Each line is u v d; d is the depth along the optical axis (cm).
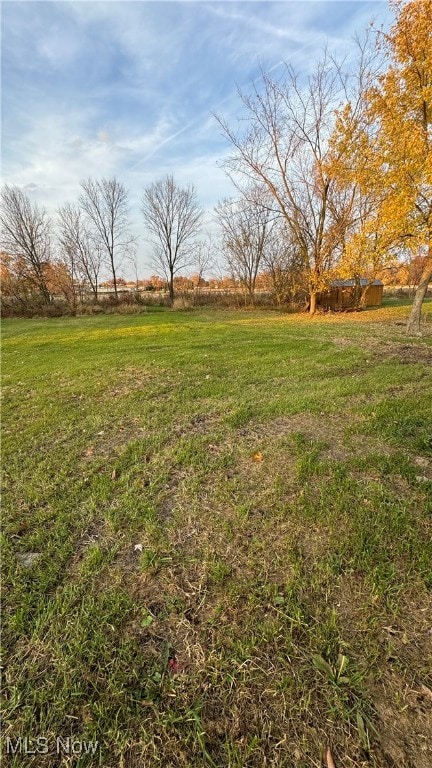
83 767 107
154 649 141
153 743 112
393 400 411
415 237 894
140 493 248
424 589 162
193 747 111
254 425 364
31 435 365
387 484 244
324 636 142
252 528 207
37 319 2130
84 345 1002
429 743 109
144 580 174
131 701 123
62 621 153
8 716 121
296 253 2042
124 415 411
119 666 135
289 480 255
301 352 750
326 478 254
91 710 121
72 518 223
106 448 327
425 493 230
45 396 508
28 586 172
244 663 134
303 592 163
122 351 862
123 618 154
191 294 2770
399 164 858
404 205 840
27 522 221
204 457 297
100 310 2400
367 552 183
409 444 302
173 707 121
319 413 387
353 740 111
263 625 148
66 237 2695
